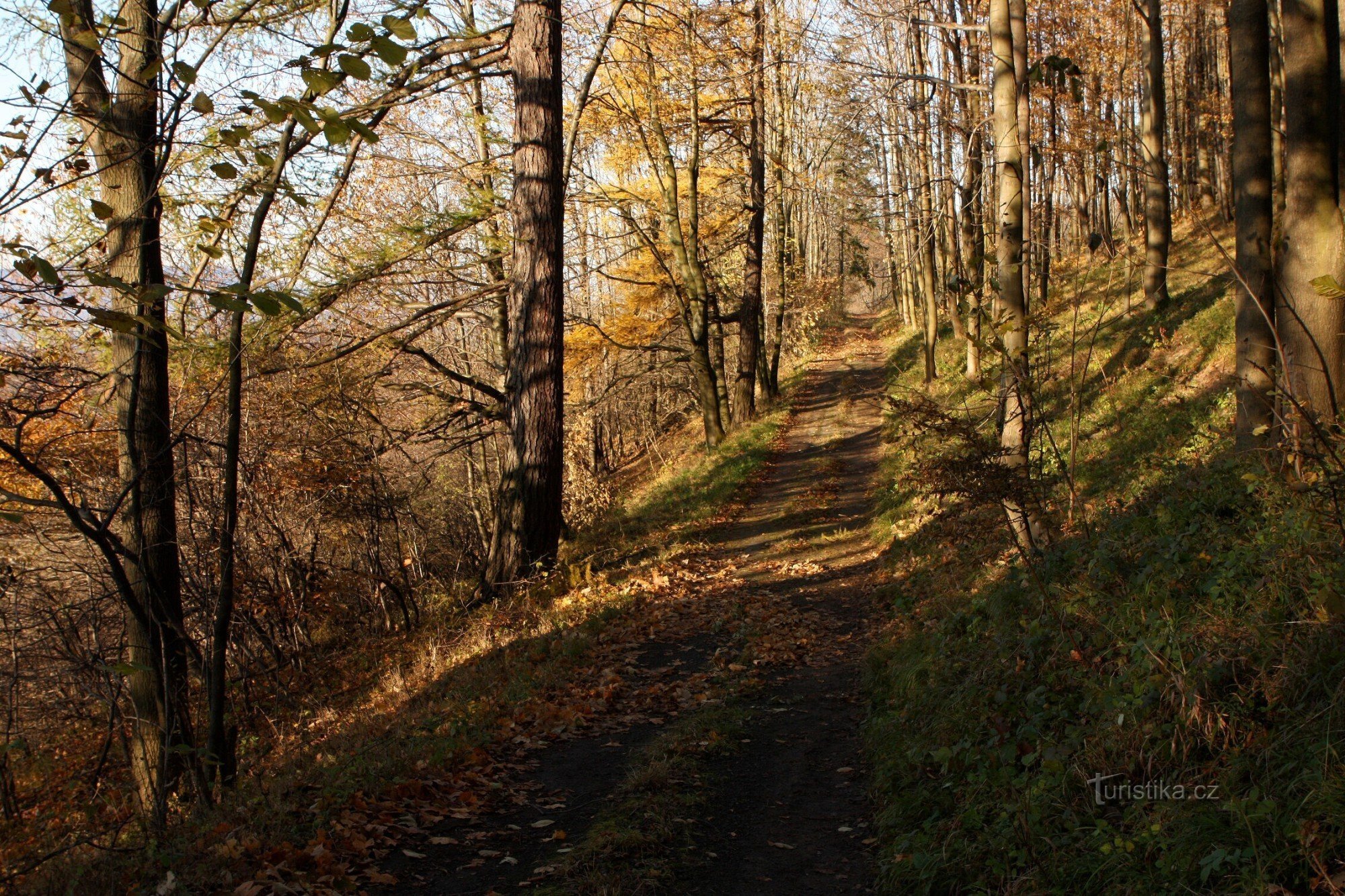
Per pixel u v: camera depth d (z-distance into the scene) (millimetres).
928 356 26625
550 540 13977
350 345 14781
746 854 4887
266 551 13680
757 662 9094
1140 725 4164
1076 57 21797
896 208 23812
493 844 5004
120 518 7062
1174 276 21656
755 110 26641
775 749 6633
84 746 10484
